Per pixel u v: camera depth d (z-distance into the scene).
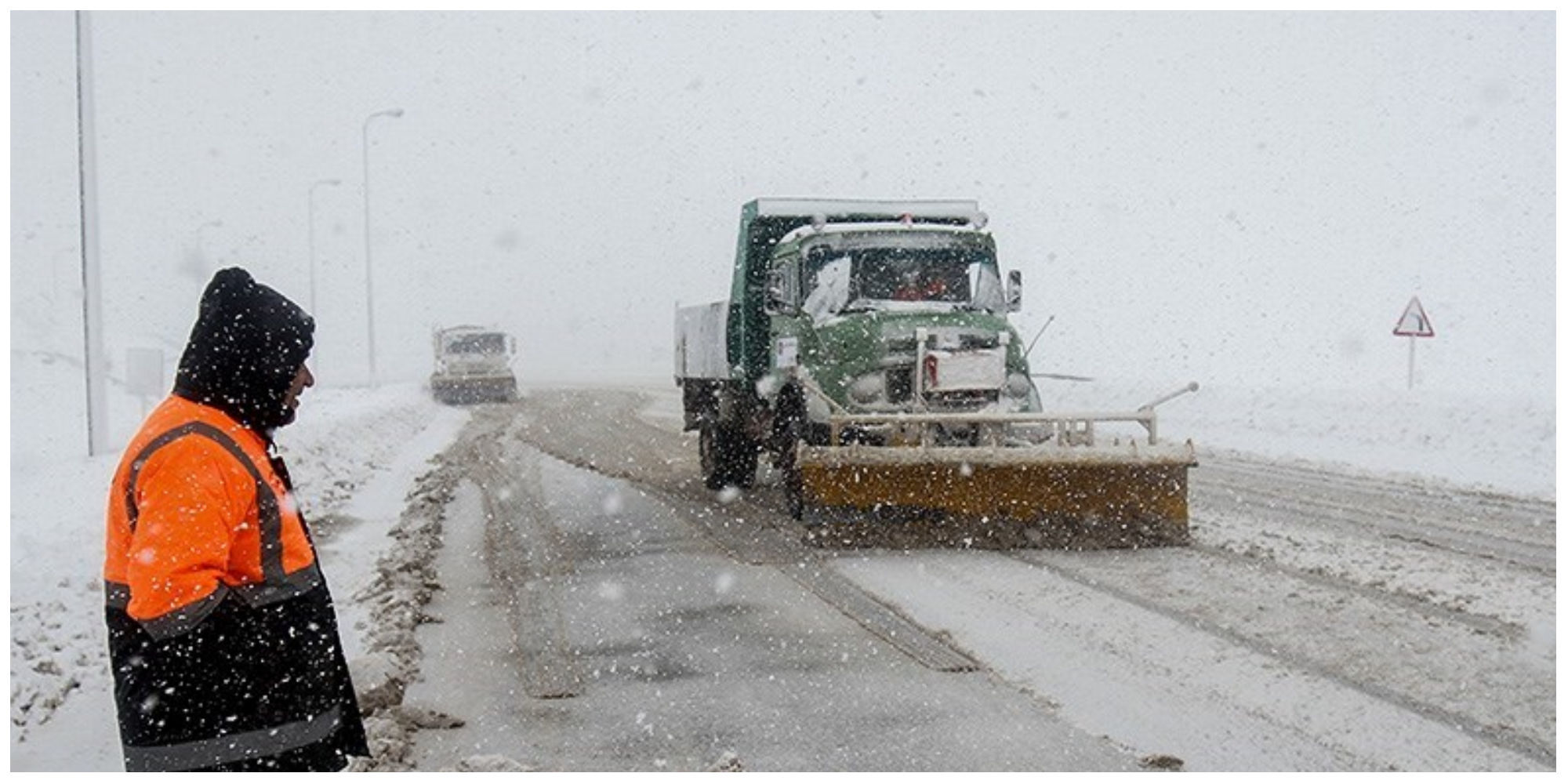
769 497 17.48
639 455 24.92
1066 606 9.54
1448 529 12.84
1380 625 8.67
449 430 34.06
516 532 14.43
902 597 10.18
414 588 10.73
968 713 7.06
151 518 3.63
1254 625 8.77
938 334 13.44
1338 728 6.61
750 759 6.40
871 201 16.78
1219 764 6.14
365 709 7.16
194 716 3.69
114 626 3.80
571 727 7.02
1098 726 6.77
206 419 3.79
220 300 3.92
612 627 9.42
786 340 14.92
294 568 3.94
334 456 22.03
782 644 8.76
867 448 12.30
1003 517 12.26
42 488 15.10
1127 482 12.16
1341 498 15.62
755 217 16.59
